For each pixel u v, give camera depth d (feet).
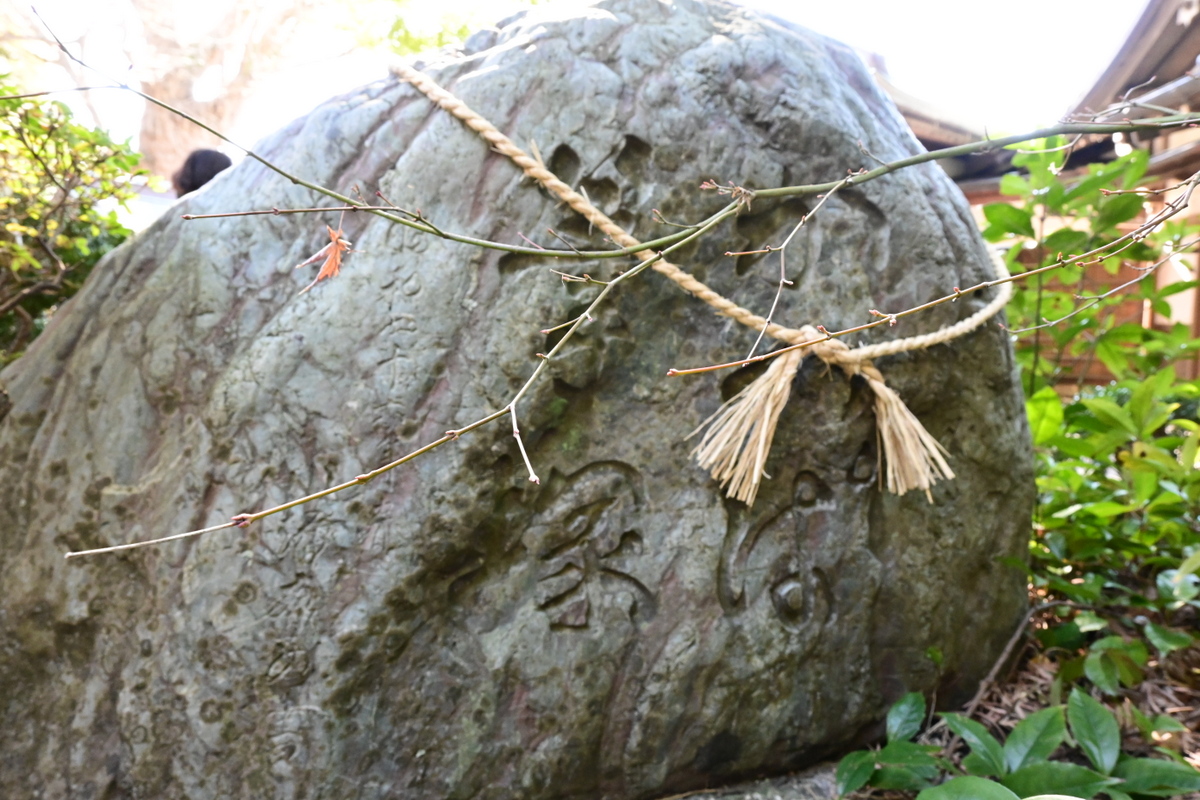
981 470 3.94
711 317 3.53
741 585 3.55
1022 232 6.11
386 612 3.18
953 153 2.69
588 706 3.38
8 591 3.24
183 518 3.18
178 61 9.82
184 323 3.30
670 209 3.44
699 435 3.52
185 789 3.10
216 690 3.10
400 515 3.21
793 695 3.63
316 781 3.11
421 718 3.24
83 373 3.34
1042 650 4.52
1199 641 4.52
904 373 3.68
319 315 3.26
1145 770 3.25
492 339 3.30
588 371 3.38
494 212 3.34
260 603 3.13
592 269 3.38
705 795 3.56
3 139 4.64
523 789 3.32
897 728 3.58
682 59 3.52
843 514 3.70
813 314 3.58
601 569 3.44
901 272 3.67
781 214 3.59
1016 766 3.32
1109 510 4.66
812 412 3.64
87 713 3.18
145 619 3.17
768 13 3.81
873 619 3.79
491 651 3.31
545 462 3.38
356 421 3.22
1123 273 8.82
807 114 3.57
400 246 3.30
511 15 3.64
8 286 5.19
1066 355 8.69
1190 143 7.71
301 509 3.18
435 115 3.39
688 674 3.46
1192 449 4.63
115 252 3.49
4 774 3.19
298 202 3.34
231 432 3.20
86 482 3.25
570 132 3.39
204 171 5.30
